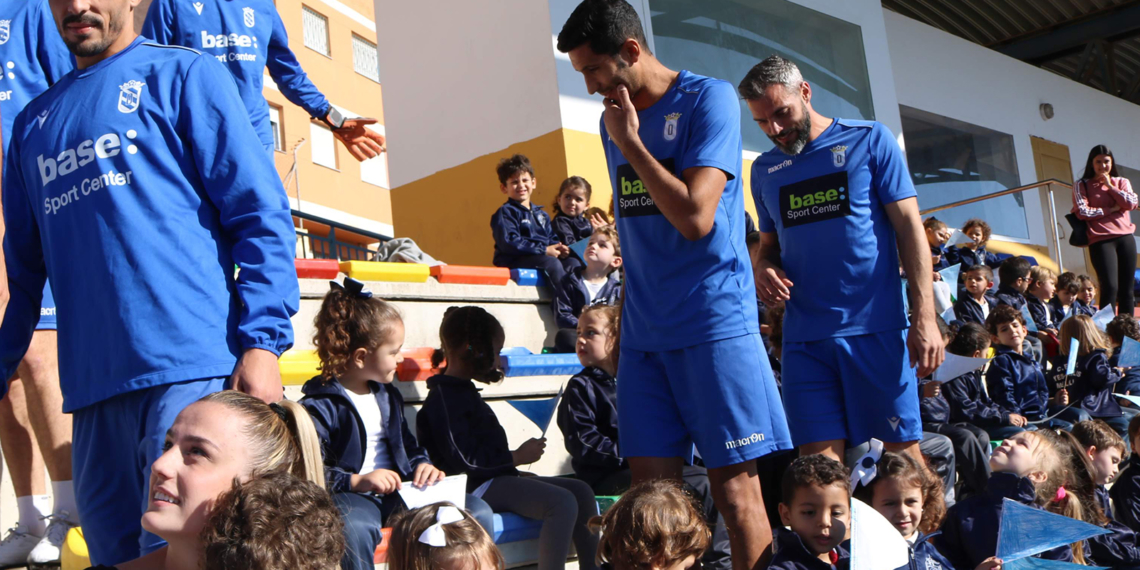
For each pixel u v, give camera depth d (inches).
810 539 106.8
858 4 335.0
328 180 800.9
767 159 127.3
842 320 118.9
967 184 430.0
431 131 275.3
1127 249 316.5
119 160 75.0
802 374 121.6
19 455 109.9
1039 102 476.7
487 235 259.1
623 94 90.9
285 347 77.5
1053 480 131.3
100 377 74.0
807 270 121.8
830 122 123.1
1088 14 531.8
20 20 117.0
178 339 73.0
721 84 97.3
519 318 190.9
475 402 128.0
